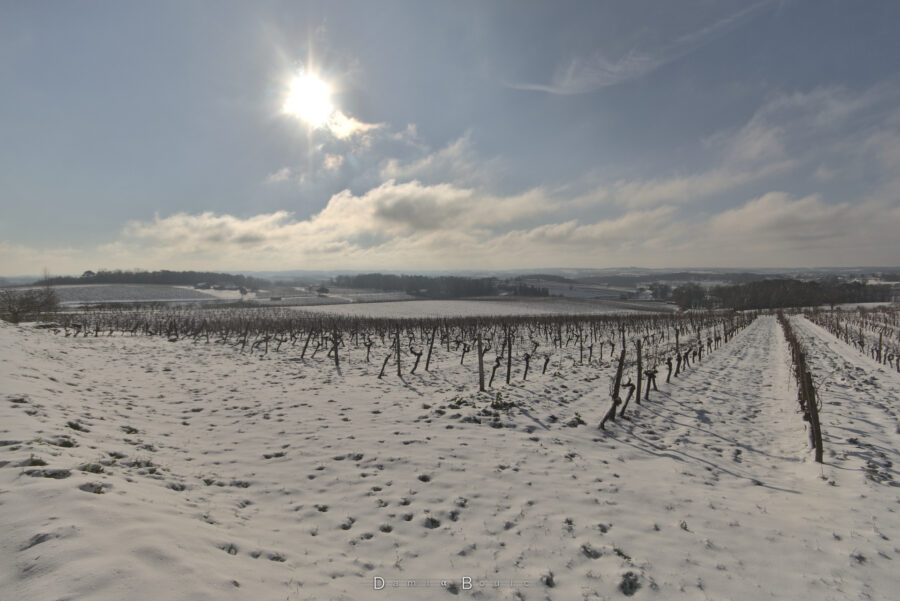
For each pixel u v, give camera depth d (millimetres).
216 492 6082
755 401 13203
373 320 46219
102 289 110375
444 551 5012
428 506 6035
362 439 8656
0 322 25266
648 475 7480
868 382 15391
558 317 53906
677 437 9625
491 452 8148
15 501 4219
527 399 11789
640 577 4645
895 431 9656
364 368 18484
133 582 3252
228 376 15406
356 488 6496
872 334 35312
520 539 5336
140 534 3982
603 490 6797
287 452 7891
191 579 3490
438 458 7742
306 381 14977
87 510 4199
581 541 5324
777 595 4410
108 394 11367
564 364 20141
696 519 5949
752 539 5453
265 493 6230
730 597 4371
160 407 10672
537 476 7215
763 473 7742
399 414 10656
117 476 5652
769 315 76438
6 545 3547
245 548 4480
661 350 23047
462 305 95562
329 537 5152
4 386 9078
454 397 12375
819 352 25312
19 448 5684
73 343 22000
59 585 3109
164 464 6777
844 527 5672
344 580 4281
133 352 20438
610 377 15758
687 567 4852
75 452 6184
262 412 10586
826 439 9234
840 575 4707
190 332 33500
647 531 5609
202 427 9297
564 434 9344
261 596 3621
